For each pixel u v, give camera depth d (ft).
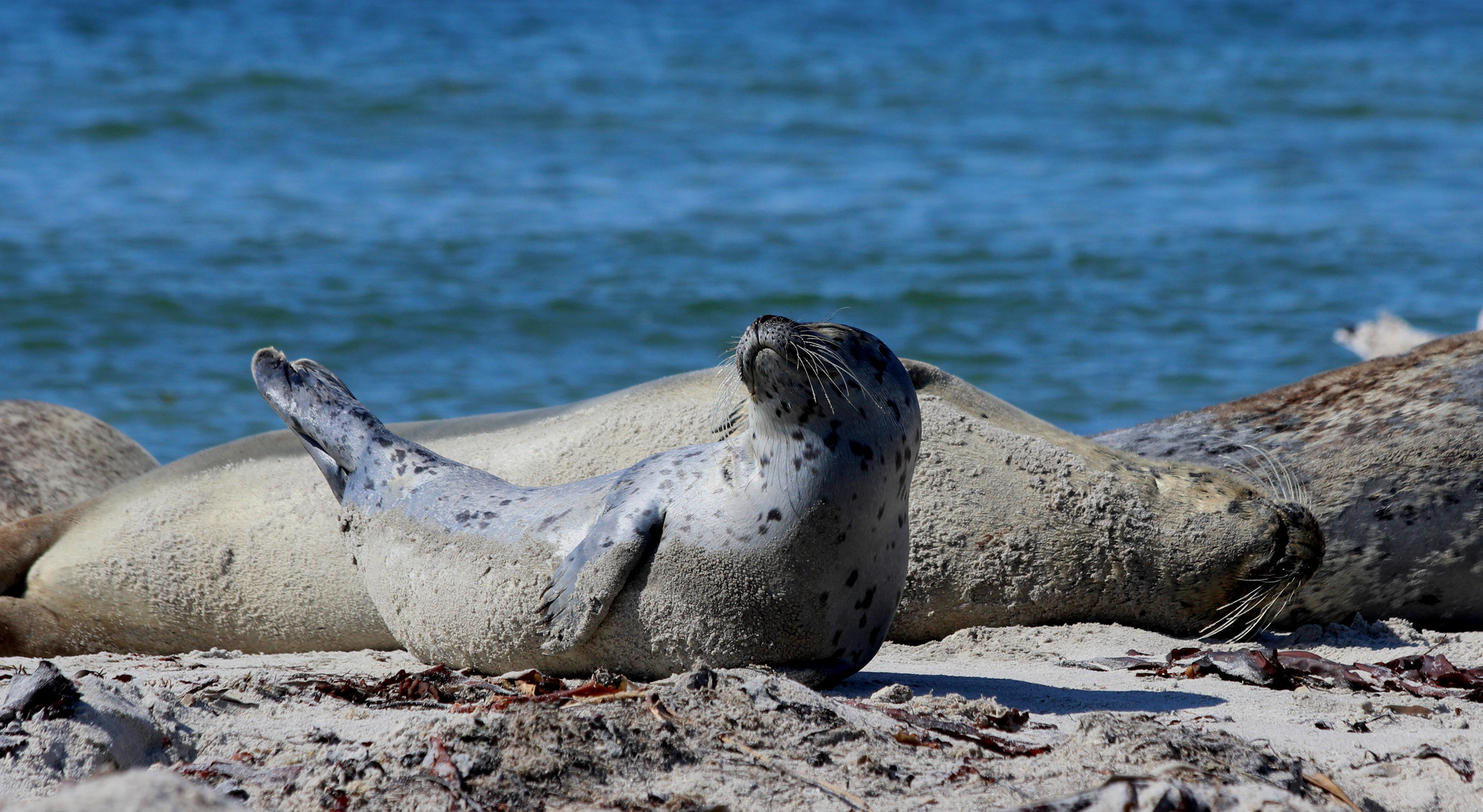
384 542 62.49
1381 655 75.36
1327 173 300.20
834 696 55.57
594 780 43.14
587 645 57.52
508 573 58.49
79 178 271.69
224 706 52.70
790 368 52.80
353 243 230.89
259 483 81.97
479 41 471.21
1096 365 171.73
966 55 474.49
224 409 154.51
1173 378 165.48
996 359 174.91
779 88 398.62
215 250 222.89
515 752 43.86
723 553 55.06
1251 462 89.30
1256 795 40.40
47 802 27.07
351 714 51.75
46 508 99.81
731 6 614.34
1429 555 85.76
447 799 41.01
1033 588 77.51
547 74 406.82
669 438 77.66
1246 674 64.85
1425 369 90.99
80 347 174.91
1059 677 65.72
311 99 354.54
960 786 44.16
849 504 54.54
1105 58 476.13
